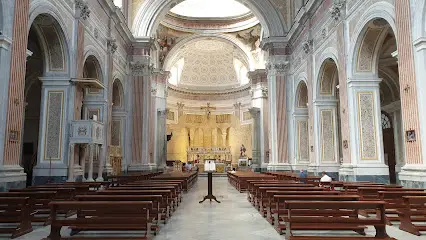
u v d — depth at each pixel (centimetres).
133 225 529
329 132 1448
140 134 1884
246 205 947
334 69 1427
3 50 739
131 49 1955
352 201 485
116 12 1557
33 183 1034
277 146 1903
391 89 1745
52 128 1069
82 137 1070
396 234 555
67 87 1089
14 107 768
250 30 2745
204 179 2466
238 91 3381
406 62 789
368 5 989
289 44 1948
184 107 3456
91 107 1430
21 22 797
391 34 1302
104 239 475
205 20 2781
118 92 1828
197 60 3453
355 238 462
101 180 1202
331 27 1287
